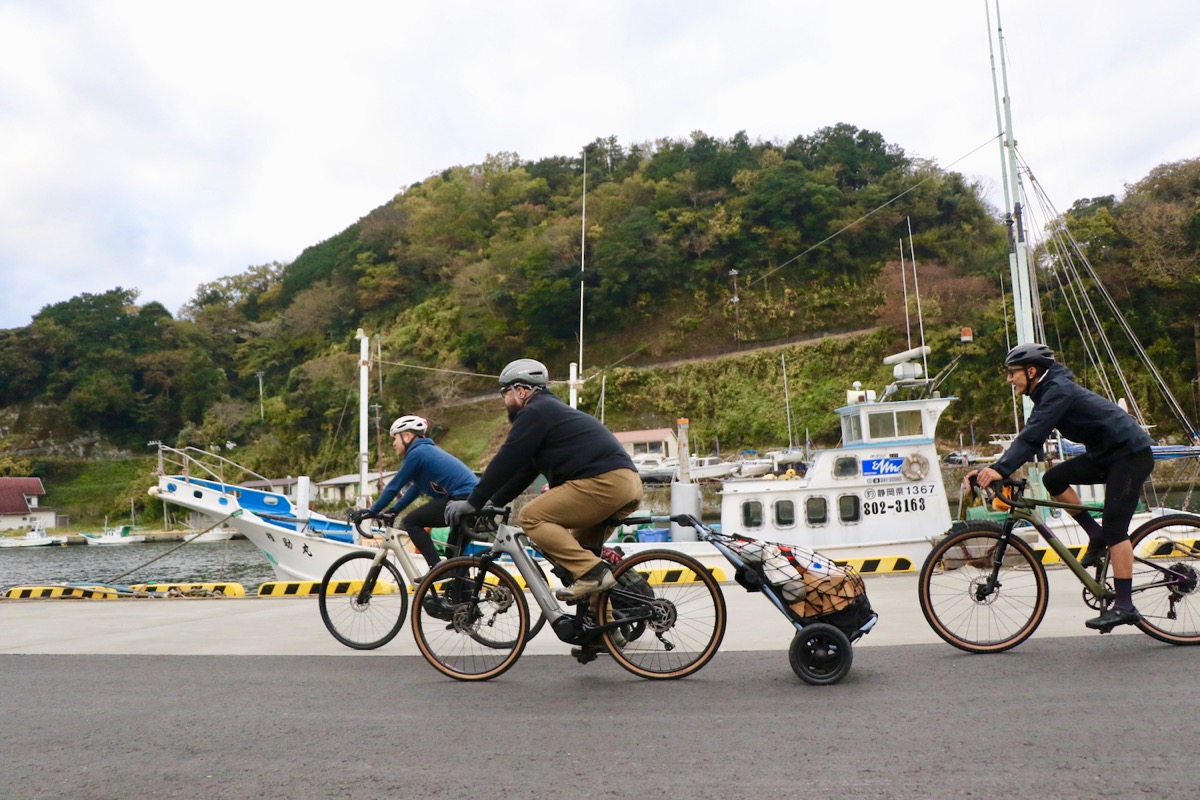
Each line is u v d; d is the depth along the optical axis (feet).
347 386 258.16
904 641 17.60
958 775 9.23
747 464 150.92
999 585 15.80
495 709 13.20
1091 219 193.98
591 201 292.40
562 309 262.88
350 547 51.21
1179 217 184.65
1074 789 8.68
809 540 41.96
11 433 316.81
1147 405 168.76
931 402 43.01
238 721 13.03
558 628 14.90
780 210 261.03
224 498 52.44
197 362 327.67
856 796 8.77
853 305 241.55
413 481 20.56
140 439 319.68
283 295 392.27
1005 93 56.80
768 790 9.06
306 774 10.34
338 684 15.55
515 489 15.46
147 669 17.66
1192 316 176.35
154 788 10.09
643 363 252.62
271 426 275.80
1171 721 10.74
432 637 15.98
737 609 24.44
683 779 9.53
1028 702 11.98
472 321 278.46
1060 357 176.55
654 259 260.01
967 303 213.87
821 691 13.33
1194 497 90.84
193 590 35.19
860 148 299.38
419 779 9.98
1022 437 15.61
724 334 248.93
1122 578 15.37
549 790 9.41
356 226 416.05
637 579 15.14
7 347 339.36
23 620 26.99
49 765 11.12
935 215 255.29
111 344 348.18
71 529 257.34
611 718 12.32
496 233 330.95
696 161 301.84
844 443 45.14
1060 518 35.63
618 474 14.65
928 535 41.93
